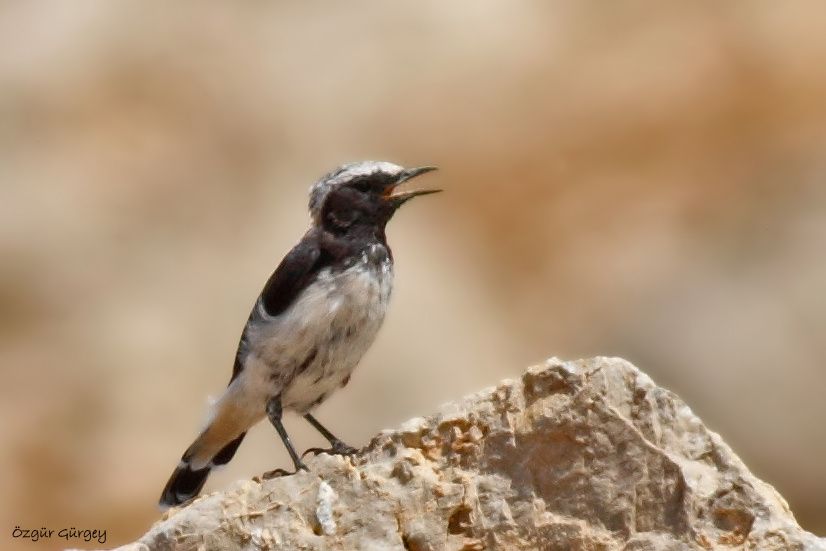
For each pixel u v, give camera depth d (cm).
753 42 2275
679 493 682
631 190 2150
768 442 1719
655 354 1867
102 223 1962
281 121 2166
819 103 2198
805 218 2000
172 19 2233
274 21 2297
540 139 2227
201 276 1925
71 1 2233
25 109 2089
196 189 2045
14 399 1750
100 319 1844
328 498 720
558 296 2030
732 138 2189
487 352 1875
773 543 658
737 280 1905
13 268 1878
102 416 1730
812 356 1775
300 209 2041
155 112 2131
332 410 1667
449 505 707
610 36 2331
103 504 1664
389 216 941
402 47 2303
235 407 941
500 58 2303
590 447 701
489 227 2148
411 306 1877
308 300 909
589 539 687
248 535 716
